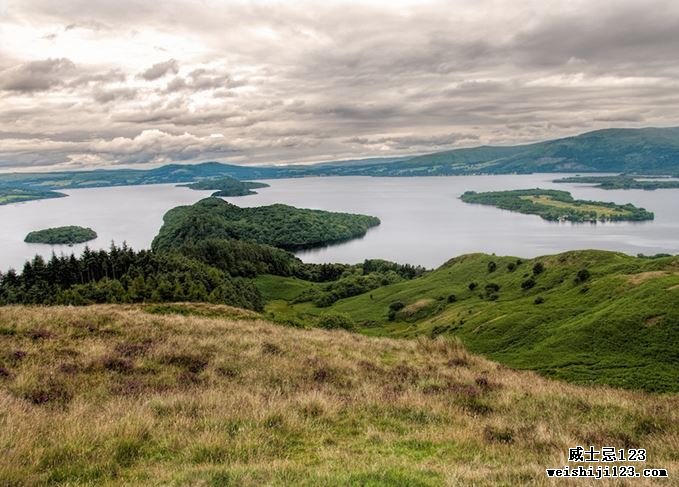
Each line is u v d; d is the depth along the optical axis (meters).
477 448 10.96
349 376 17.44
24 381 13.85
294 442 10.86
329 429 11.79
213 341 20.00
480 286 142.38
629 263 106.69
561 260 131.50
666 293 74.69
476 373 19.48
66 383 14.31
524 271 137.88
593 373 60.38
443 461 9.85
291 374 16.97
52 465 8.85
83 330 20.20
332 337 24.94
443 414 13.51
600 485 8.55
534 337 81.62
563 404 15.09
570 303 93.00
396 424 12.59
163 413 12.10
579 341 71.19
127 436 10.03
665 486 8.74
